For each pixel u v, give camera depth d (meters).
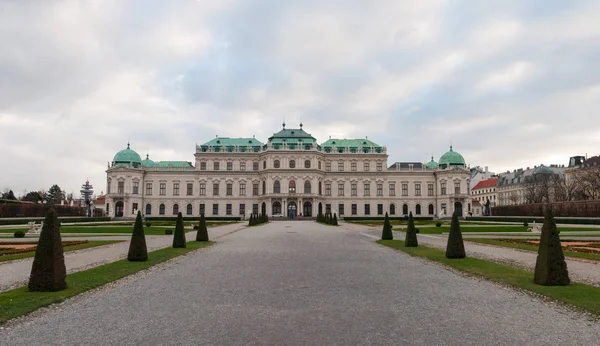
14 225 80.88
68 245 38.03
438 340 12.18
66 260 29.05
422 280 21.30
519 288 19.22
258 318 14.28
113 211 138.75
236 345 11.76
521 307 15.87
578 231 58.25
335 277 21.94
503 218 100.19
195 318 14.32
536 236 51.06
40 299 16.81
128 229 65.88
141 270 24.72
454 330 13.08
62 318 14.48
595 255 29.78
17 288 19.17
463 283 20.53
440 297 17.45
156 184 145.75
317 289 18.88
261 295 17.67
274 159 143.00
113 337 12.47
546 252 19.67
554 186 139.00
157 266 26.55
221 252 34.12
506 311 15.28
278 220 128.12
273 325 13.53
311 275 22.50
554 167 188.50
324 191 147.88
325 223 101.31
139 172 142.75
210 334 12.67
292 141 147.00
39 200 182.25
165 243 43.09
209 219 133.38
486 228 69.06
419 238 49.84
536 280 19.98
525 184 164.88
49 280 18.39
